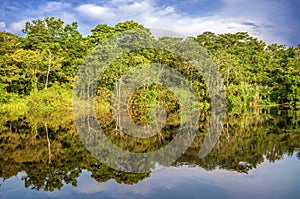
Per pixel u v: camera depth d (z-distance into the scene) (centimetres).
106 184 690
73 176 760
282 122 1959
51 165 874
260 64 4875
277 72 4581
